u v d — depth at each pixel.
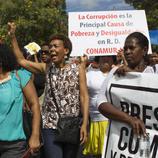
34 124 5.07
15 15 32.19
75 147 5.78
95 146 7.60
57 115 5.80
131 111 4.35
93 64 8.24
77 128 5.74
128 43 4.32
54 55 5.88
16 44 6.20
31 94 5.04
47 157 5.78
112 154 4.45
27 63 6.16
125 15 8.55
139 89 4.29
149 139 4.23
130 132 4.32
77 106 5.83
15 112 4.92
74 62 6.01
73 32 8.50
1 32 28.11
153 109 4.22
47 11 31.91
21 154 5.00
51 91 5.86
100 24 8.51
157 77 4.20
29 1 31.89
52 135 5.77
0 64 4.95
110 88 4.45
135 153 4.27
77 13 8.52
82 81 5.83
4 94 4.89
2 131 4.90
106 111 4.42
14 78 4.98
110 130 4.49
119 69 4.39
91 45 8.48
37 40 32.06
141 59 4.36
